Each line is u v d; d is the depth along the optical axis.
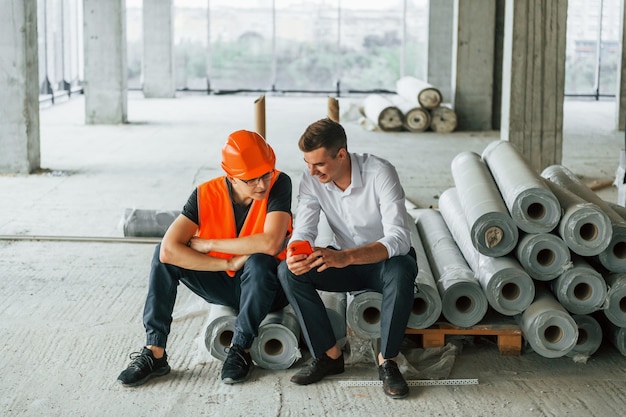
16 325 4.61
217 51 19.88
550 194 3.96
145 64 18.39
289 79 20.00
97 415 3.57
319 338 3.86
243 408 3.64
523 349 4.23
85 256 5.99
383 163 3.88
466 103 13.57
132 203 7.80
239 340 3.87
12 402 3.69
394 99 14.63
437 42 16.91
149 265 5.80
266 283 3.79
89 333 4.52
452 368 4.04
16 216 7.18
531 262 4.00
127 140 11.98
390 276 3.71
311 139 3.67
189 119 14.68
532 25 8.04
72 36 19.16
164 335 3.91
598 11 19.23
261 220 3.90
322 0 19.61
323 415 3.58
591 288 3.99
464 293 4.05
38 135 9.32
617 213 4.63
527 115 8.17
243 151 3.71
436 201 8.11
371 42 19.73
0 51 8.82
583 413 3.60
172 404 3.67
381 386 3.85
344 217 3.96
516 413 3.60
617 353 4.23
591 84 19.50
